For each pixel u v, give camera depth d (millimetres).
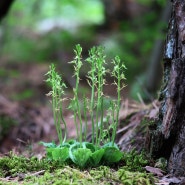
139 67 9844
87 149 2836
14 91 8641
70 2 14812
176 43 3152
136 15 12695
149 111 4238
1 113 6289
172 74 2877
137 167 2932
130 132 3965
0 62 11305
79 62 2912
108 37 11867
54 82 2973
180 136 2883
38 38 13609
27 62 11266
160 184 2674
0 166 2986
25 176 2807
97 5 17484
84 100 3004
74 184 2574
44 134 5629
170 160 2943
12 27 13641
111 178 2701
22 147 4852
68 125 5406
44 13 15648
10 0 6152
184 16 2982
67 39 12258
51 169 2893
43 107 6777
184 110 2859
